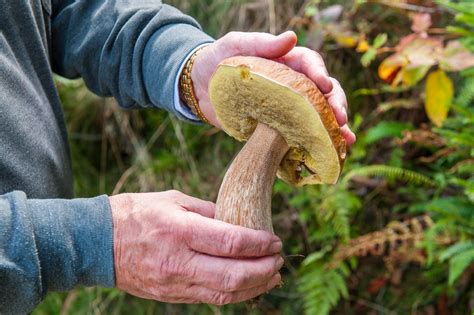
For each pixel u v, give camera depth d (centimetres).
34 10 84
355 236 133
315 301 121
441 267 118
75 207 71
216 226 69
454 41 106
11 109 79
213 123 85
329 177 76
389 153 133
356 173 122
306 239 141
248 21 150
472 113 110
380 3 129
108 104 164
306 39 132
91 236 70
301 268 131
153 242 70
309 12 134
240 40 75
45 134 83
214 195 152
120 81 91
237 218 74
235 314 145
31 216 69
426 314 125
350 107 142
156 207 71
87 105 166
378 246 131
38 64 84
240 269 69
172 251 70
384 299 131
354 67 142
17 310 70
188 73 82
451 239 111
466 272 117
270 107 71
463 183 108
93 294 156
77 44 91
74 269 70
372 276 133
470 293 120
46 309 156
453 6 108
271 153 75
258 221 74
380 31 138
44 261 69
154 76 86
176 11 90
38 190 81
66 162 89
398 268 129
